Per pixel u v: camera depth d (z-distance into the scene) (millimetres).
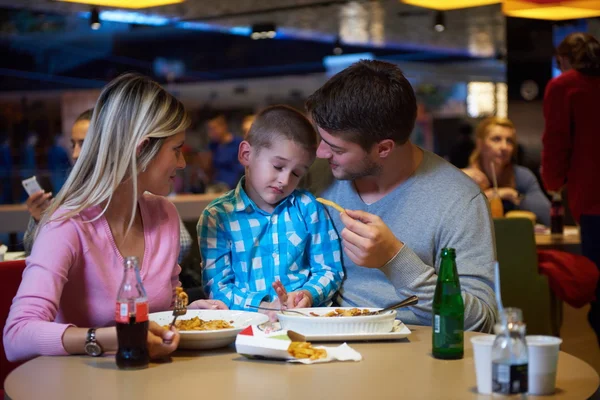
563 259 3703
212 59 14242
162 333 1525
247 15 9680
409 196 2068
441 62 14797
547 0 4777
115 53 13227
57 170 11406
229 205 2188
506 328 1271
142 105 1729
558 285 3668
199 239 2188
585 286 3641
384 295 2061
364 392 1294
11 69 12484
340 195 2203
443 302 1521
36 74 12672
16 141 12445
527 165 5895
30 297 1627
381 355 1552
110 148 1726
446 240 2010
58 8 8648
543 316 3418
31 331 1564
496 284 1281
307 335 1630
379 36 12289
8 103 12555
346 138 1959
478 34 11844
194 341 1586
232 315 1807
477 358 1289
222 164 9523
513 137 4629
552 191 4086
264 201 2191
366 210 2129
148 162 1758
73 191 1758
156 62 13773
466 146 9945
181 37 13609
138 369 1467
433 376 1391
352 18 10203
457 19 10086
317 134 2221
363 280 2131
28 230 3115
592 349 4312
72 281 1729
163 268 1861
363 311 1776
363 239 1755
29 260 1689
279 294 1919
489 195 4289
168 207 1946
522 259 3414
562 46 3973
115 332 1529
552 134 3975
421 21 10461
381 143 1975
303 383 1352
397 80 1960
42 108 12797
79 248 1719
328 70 14719
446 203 2025
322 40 13969
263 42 14391
